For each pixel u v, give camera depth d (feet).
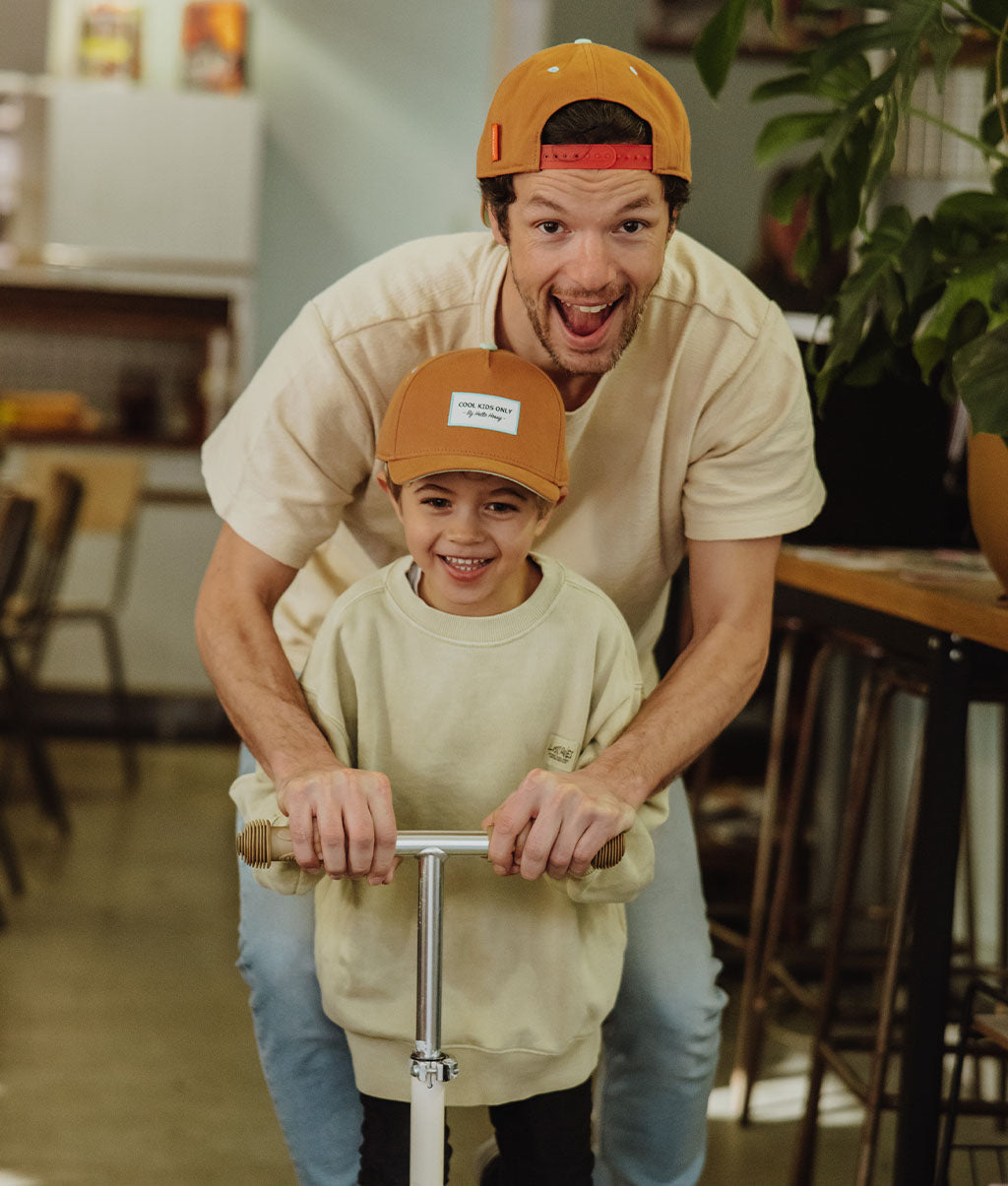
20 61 20.71
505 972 4.82
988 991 5.86
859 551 8.38
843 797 11.33
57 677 20.34
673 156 4.45
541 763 4.82
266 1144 8.78
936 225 6.29
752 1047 8.98
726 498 5.36
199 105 20.12
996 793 10.44
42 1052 9.92
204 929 12.70
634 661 4.99
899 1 5.51
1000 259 5.74
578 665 4.81
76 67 20.83
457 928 4.80
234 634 5.01
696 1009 5.54
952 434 9.20
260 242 21.48
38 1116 8.95
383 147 21.52
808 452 5.44
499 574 4.62
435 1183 3.95
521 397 4.51
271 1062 5.49
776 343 5.32
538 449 4.49
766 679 12.30
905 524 9.25
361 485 5.52
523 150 4.43
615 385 5.23
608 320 4.59
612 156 4.36
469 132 21.56
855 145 6.26
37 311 21.25
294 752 4.42
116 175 20.12
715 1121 9.08
